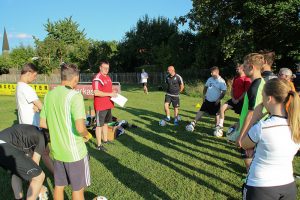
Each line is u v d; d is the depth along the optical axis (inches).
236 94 294.8
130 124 375.2
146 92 844.0
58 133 136.1
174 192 189.6
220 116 315.3
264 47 842.8
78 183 139.2
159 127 369.7
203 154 261.0
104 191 192.2
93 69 1734.7
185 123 390.3
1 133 152.6
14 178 165.3
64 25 1765.5
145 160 248.2
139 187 197.6
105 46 1726.1
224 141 300.4
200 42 1018.1
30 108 190.9
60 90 137.8
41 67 1673.2
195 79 1011.9
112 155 262.5
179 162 242.4
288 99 97.0
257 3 725.9
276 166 97.3
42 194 172.9
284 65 883.4
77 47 1729.8
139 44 1701.5
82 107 135.6
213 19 832.3
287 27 732.0
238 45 800.3
